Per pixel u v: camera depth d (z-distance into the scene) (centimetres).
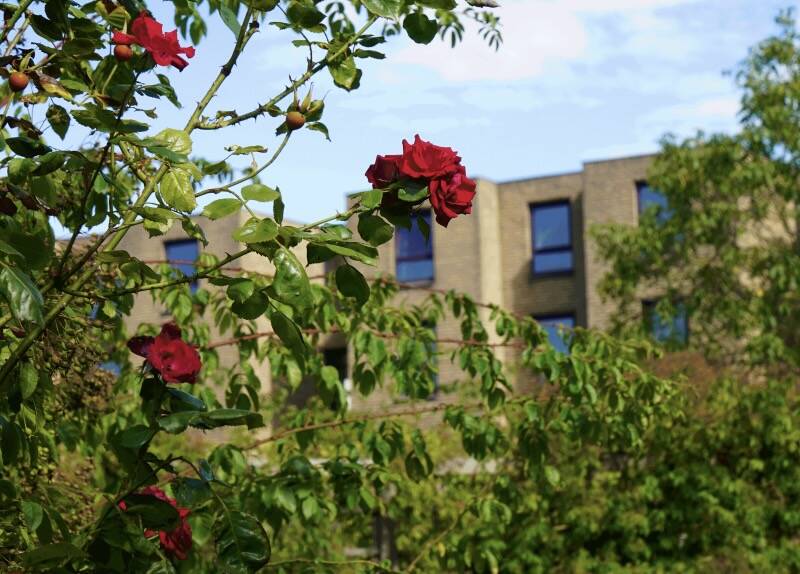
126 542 264
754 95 1659
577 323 2814
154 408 277
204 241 280
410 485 1080
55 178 319
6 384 278
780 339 1509
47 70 294
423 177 259
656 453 1172
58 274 268
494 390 515
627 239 1769
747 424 1195
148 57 269
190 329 508
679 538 1203
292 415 591
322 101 285
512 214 2906
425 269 2836
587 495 1173
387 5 290
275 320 262
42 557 250
